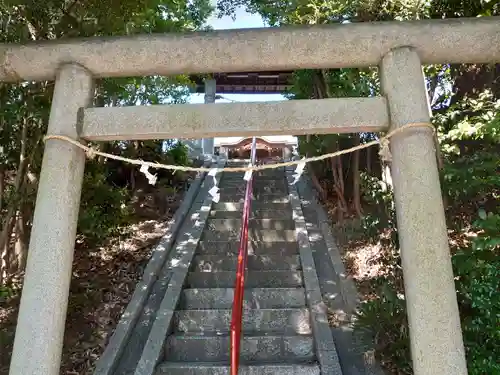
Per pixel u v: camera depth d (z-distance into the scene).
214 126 2.84
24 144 4.52
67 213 2.77
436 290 2.43
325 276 5.52
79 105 2.94
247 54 2.96
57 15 4.23
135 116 2.89
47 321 2.57
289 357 4.26
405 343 3.62
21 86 4.24
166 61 3.00
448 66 5.79
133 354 4.22
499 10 4.71
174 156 9.15
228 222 7.01
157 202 8.05
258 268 5.80
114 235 6.50
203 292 5.07
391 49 2.88
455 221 5.35
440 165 3.99
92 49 2.98
